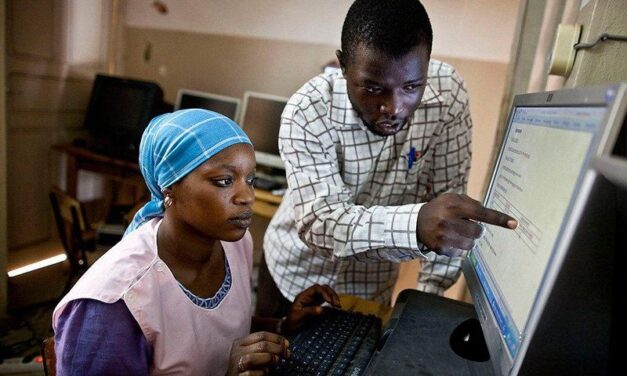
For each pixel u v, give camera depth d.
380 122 0.80
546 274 0.41
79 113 3.19
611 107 0.36
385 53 0.69
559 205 0.45
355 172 1.02
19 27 2.62
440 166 1.11
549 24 1.23
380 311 1.02
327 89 0.97
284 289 1.25
